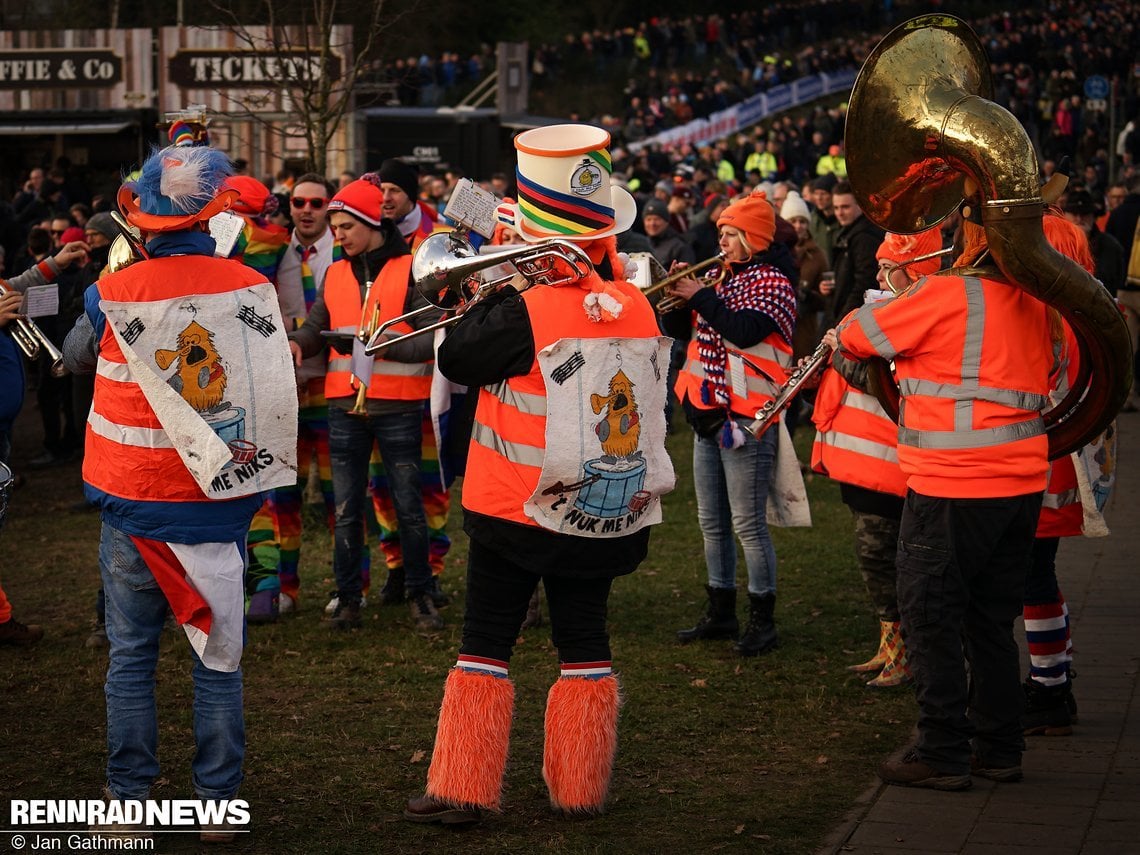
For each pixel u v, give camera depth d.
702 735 5.06
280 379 4.02
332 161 17.22
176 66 16.27
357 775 4.65
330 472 7.04
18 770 4.70
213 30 15.71
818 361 5.30
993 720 4.52
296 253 7.19
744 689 5.61
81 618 6.88
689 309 6.34
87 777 4.63
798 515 6.07
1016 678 4.52
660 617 6.79
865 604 6.99
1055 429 4.61
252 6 15.37
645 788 4.54
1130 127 28.05
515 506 4.10
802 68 46.69
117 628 4.02
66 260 5.42
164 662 5.98
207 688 4.06
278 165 16.77
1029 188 4.11
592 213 4.22
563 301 4.09
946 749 4.46
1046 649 4.96
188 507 3.94
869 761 4.77
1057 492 4.83
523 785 4.58
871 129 4.41
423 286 4.27
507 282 4.23
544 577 4.27
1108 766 4.65
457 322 4.18
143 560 3.97
